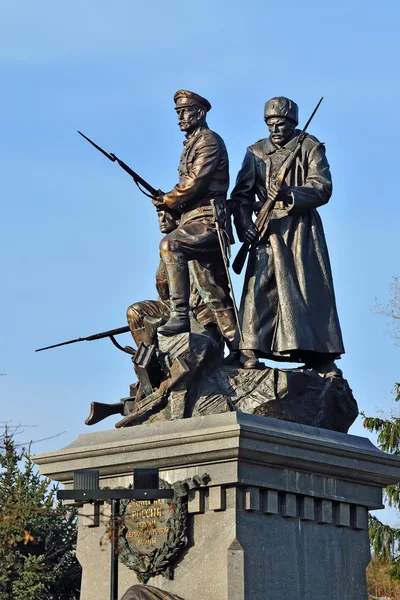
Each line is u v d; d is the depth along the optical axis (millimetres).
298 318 14469
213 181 14922
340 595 13969
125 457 13938
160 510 13680
